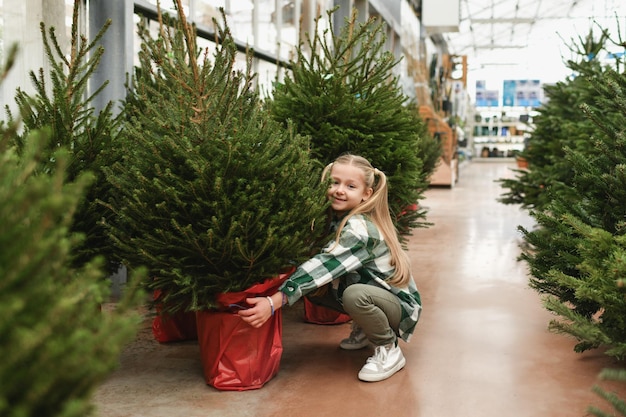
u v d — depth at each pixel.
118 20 3.99
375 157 3.53
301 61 3.70
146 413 2.29
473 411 2.33
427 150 8.24
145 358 2.94
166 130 2.38
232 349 2.49
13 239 0.96
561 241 2.71
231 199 2.30
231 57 2.51
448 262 5.75
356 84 3.66
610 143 2.97
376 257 2.69
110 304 3.78
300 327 3.54
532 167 6.73
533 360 2.93
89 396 0.99
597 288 2.31
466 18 26.88
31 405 0.87
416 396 2.48
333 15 9.32
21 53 3.22
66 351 0.91
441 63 21.53
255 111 2.59
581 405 2.39
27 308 0.95
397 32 13.06
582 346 2.59
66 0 3.64
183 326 3.20
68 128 2.57
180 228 2.21
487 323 3.61
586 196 2.96
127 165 2.47
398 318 2.73
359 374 2.65
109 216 2.60
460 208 10.99
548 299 2.39
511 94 41.03
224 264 2.36
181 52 2.74
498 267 5.49
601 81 3.19
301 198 2.41
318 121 3.55
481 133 41.53
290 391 2.52
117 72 4.01
